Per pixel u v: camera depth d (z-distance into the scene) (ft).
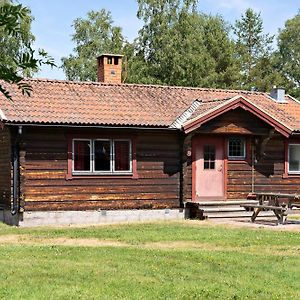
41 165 59.26
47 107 60.85
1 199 63.31
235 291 28.27
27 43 9.39
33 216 58.65
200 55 166.40
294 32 229.25
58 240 47.34
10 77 8.98
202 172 67.97
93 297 26.63
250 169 70.44
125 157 63.46
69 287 28.60
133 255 38.34
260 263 35.94
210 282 30.30
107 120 60.80
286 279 31.42
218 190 68.69
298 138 73.56
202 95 76.54
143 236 49.08
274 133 69.62
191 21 171.12
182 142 65.57
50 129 59.57
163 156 65.10
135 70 163.94
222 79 178.81
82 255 38.24
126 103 67.46
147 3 170.71
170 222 61.82
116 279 30.55
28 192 58.65
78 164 61.11
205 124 65.00
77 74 178.70
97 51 183.42
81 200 60.95
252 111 66.18
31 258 36.91
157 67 165.48
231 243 44.80
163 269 33.58
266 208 60.18
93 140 61.77
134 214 63.46
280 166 72.28
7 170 61.00
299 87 213.66
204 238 47.57
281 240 46.32
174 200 65.62
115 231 52.75
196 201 66.90
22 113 57.77
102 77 78.18
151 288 28.60
